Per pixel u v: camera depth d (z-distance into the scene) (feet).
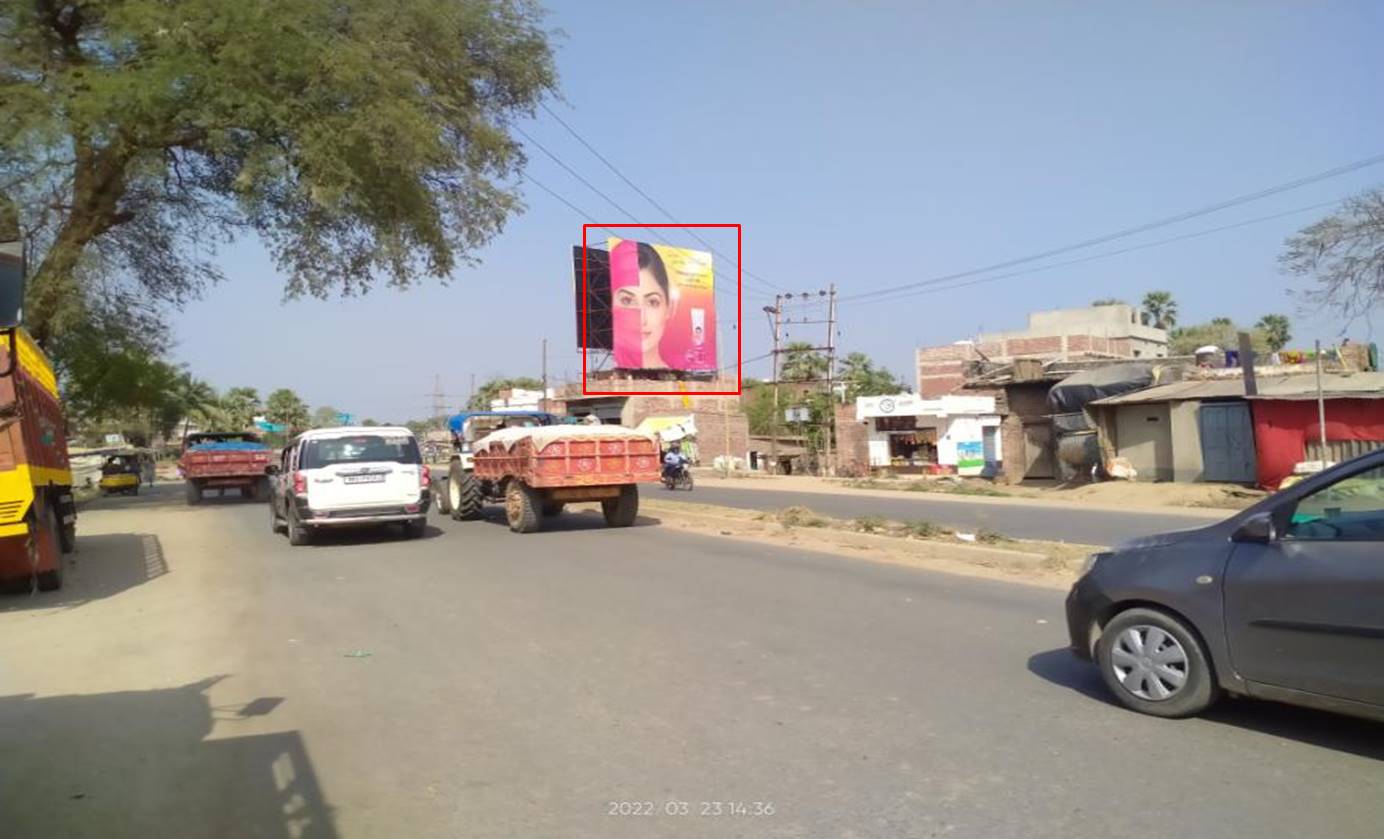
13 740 18.21
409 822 14.01
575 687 20.85
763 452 187.01
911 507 73.20
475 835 13.52
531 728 18.15
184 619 30.30
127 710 20.10
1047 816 13.70
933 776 15.31
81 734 18.52
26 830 13.98
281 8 69.82
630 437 53.83
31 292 77.56
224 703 20.47
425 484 50.21
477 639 25.82
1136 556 18.75
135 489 127.85
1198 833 13.06
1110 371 102.12
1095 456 95.30
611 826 13.73
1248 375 82.79
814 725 17.94
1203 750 16.25
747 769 15.79
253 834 13.75
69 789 15.61
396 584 35.76
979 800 14.33
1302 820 13.41
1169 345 214.90
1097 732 17.31
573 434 52.49
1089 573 19.47
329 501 48.29
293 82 72.33
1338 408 77.92
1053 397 102.01
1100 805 14.05
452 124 82.17
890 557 41.24
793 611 28.89
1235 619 17.01
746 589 32.99
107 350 106.11
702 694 20.10
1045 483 105.29
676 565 39.17
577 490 53.52
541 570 38.19
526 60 87.15
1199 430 86.28
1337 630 15.65
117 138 72.43
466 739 17.62
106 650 26.04
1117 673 18.69
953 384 190.70
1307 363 95.66
